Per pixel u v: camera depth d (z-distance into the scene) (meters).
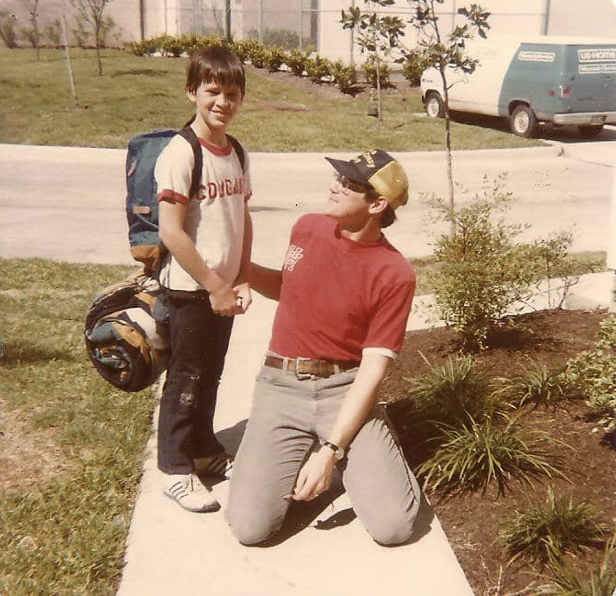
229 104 3.30
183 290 3.43
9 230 9.48
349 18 8.55
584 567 3.16
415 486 3.48
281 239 9.41
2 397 4.72
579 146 16.44
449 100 19.55
